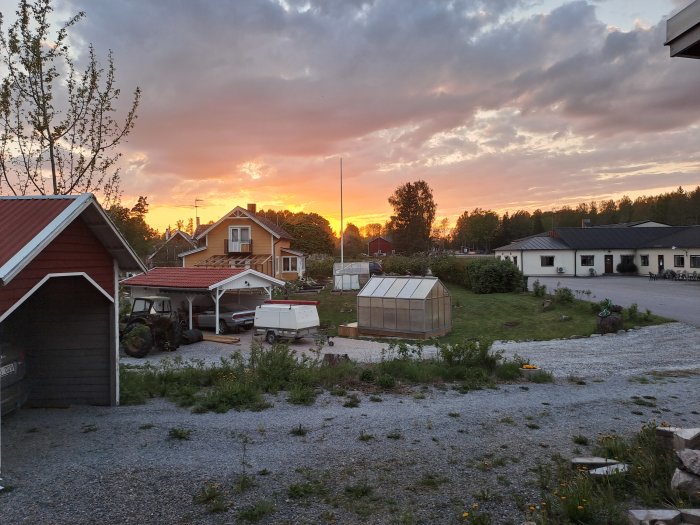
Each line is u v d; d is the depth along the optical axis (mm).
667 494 4840
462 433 7387
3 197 7582
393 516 4738
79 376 9078
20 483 5512
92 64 12578
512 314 25328
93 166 12719
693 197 85688
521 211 101750
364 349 18281
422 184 86750
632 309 21312
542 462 6156
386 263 46281
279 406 8953
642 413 8523
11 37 11711
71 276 8117
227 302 26672
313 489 5328
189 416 8297
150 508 4902
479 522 4465
